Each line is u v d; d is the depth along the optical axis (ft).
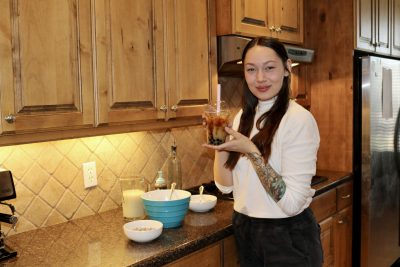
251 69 5.23
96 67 5.23
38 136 4.79
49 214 6.11
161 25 6.10
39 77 4.64
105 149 6.84
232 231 5.92
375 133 9.84
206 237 5.49
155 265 4.83
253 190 5.29
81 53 5.06
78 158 6.45
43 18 4.65
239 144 4.95
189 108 6.63
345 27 9.75
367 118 9.61
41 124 4.67
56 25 4.77
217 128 5.04
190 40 6.59
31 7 4.53
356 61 9.89
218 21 7.25
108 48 5.37
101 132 5.49
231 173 5.82
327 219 8.76
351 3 9.62
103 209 6.84
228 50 7.23
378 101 9.88
